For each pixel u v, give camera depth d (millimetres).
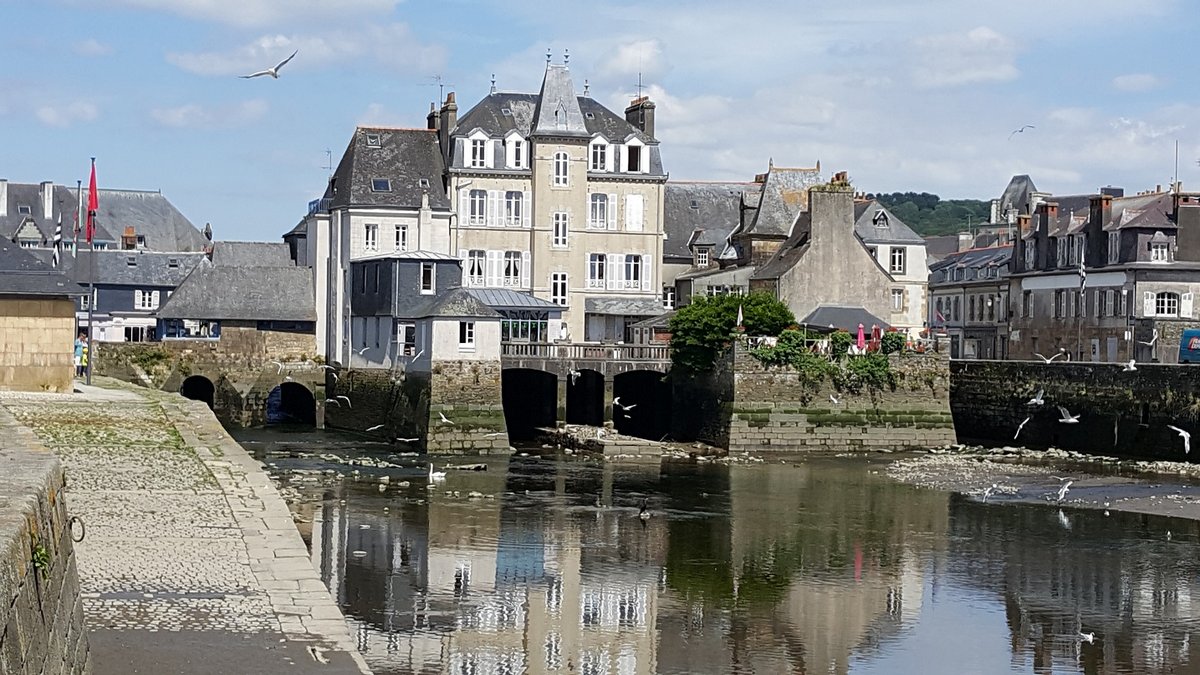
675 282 106438
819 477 66562
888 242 99375
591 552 45406
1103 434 75688
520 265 96375
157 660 23281
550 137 95750
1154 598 40469
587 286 97500
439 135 98438
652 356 84188
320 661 23797
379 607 36625
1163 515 55000
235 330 91562
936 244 151625
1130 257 95375
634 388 91875
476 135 95250
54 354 59281
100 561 29203
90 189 74062
